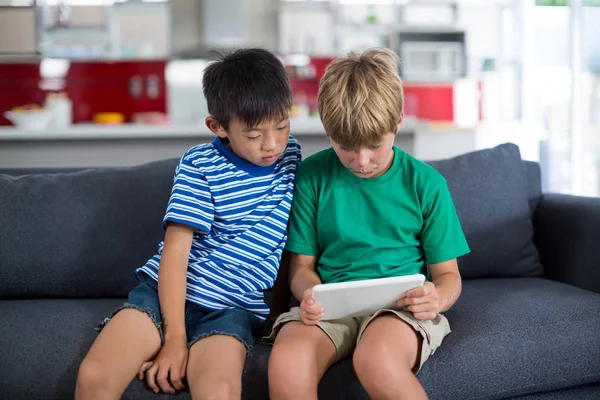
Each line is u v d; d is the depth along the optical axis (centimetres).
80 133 414
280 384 121
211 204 146
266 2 675
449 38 677
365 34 674
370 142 131
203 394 118
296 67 664
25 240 175
